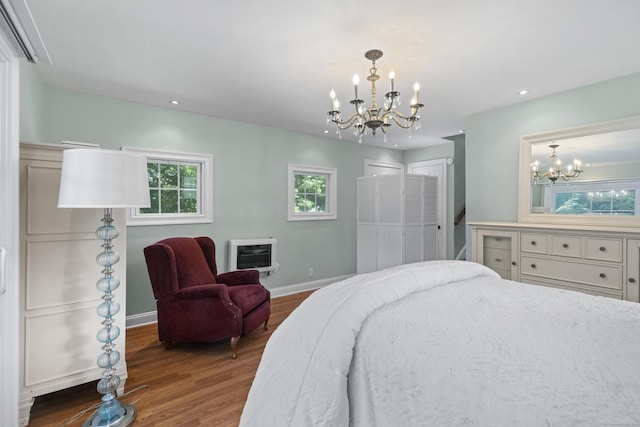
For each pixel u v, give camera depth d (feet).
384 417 3.19
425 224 14.78
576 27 6.07
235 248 12.29
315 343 3.83
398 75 8.28
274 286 13.91
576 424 2.25
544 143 9.80
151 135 10.75
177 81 8.77
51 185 5.98
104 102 9.93
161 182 11.27
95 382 7.19
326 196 15.99
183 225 11.43
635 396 2.41
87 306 6.33
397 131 14.29
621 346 3.23
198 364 7.89
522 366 2.87
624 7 5.44
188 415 5.92
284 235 14.16
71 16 5.79
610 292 7.52
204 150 11.87
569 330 3.65
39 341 5.84
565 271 8.31
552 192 9.64
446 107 10.85
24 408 5.62
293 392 3.69
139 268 10.57
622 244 7.34
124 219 6.80
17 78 4.80
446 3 5.34
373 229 15.07
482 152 11.37
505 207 10.76
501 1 5.30
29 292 5.76
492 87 9.09
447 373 2.93
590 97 8.89
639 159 8.11
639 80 8.08
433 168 17.34
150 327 10.42
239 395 6.58
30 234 5.78
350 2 5.34
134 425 5.63
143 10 5.61
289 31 6.24
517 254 9.30
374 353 3.50
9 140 4.67
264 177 13.50
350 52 7.10
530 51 7.02
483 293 5.13
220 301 8.25
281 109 11.19
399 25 6.01
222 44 6.79
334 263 15.97
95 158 4.96
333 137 15.52
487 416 2.53
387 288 4.69
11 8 3.87
